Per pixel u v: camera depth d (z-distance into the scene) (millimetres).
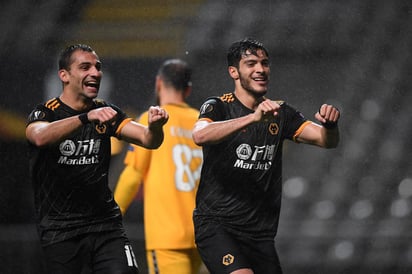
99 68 14555
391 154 45188
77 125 13008
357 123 47281
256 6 53812
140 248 29906
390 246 33656
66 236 14328
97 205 14414
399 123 46781
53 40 52781
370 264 33656
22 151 45500
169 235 18391
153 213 18594
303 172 45531
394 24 51188
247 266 14516
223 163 14742
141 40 52531
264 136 14750
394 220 39219
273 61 50531
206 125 13992
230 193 14797
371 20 51500
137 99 50906
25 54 51531
